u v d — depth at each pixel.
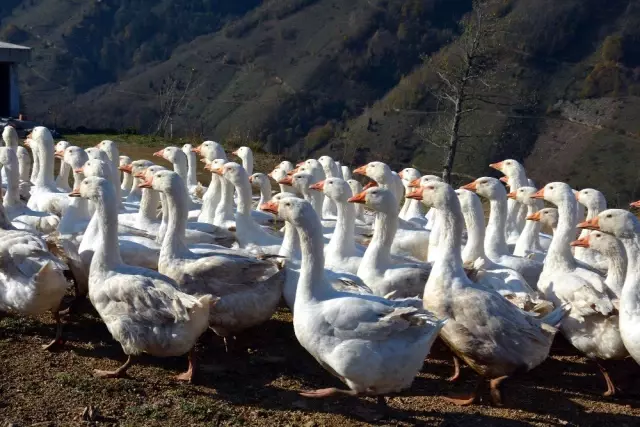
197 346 4.30
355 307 3.54
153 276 3.82
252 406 3.70
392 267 4.44
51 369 3.85
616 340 3.95
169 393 3.73
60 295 3.95
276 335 4.52
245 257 4.20
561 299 4.14
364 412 3.71
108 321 3.77
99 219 3.89
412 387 4.02
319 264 3.70
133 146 11.48
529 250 5.45
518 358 3.78
